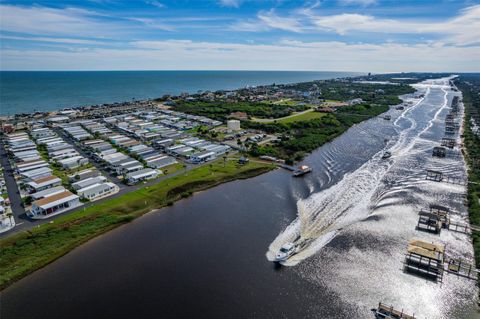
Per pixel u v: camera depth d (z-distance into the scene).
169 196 109.12
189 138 186.50
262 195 111.88
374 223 91.56
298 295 63.94
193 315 58.81
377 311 59.22
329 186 118.69
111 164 136.00
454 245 81.31
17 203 102.00
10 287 66.12
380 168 137.25
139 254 77.31
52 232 84.31
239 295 63.78
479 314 60.50
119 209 98.56
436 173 127.88
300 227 89.56
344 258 75.56
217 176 127.19
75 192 108.38
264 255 76.75
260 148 163.88
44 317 58.44
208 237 84.62
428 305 62.34
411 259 74.25
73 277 69.12
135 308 60.38
